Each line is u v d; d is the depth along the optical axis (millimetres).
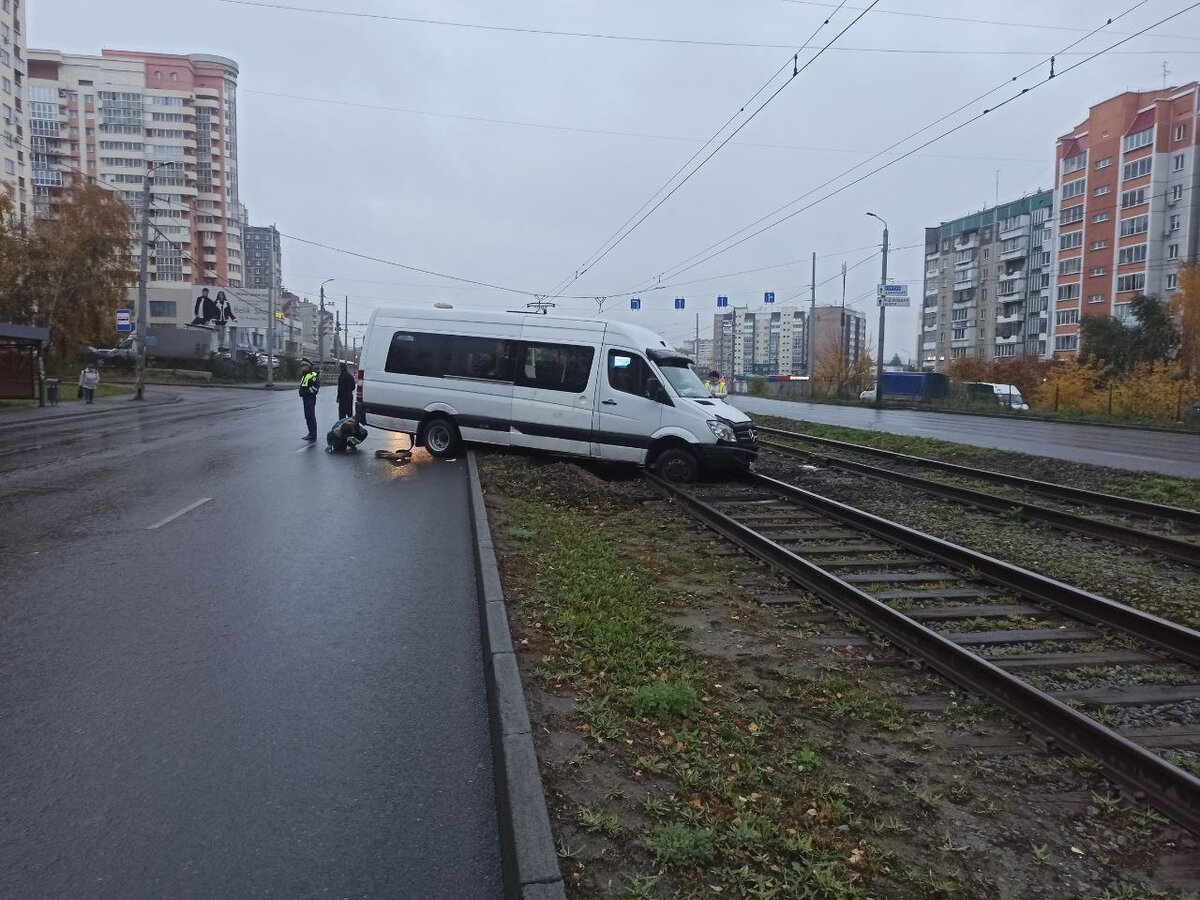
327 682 4859
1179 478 14266
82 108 104375
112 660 5133
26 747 4012
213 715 4395
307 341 135125
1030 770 3893
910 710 4578
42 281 42594
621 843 3148
